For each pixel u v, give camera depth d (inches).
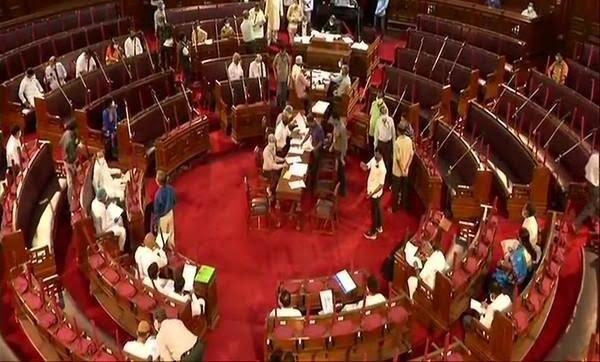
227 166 747.4
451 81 820.6
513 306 482.3
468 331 487.8
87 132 706.2
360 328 482.6
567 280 549.3
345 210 681.0
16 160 643.5
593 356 440.8
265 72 829.2
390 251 624.7
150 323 495.2
